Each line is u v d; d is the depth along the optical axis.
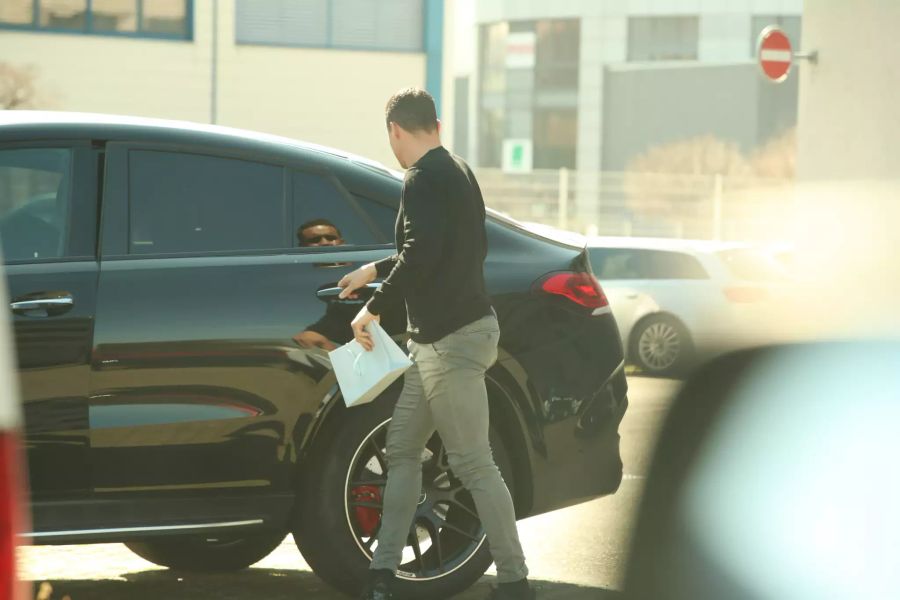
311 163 20.56
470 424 19.14
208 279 19.36
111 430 18.69
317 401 19.61
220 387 19.14
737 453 11.22
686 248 61.22
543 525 27.41
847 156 63.19
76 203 19.34
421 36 117.00
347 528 19.84
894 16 60.44
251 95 113.50
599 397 21.20
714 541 11.13
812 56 65.19
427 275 18.69
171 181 19.84
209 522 19.19
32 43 107.56
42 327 18.50
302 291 19.70
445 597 20.41
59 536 18.39
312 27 114.56
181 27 111.69
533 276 21.05
